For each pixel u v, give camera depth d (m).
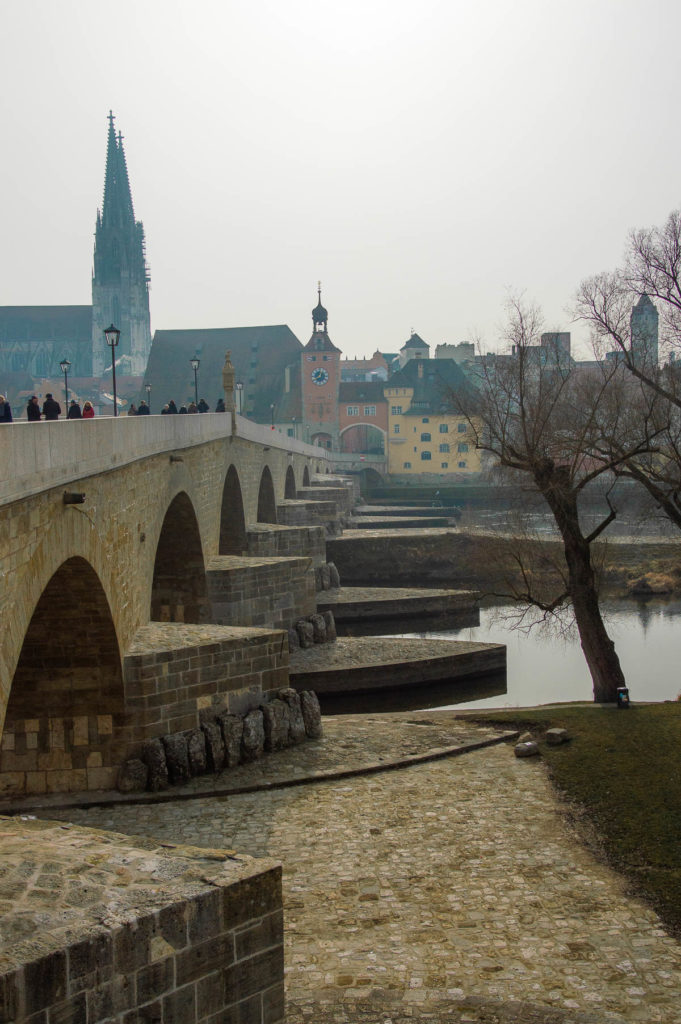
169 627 31.11
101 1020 10.94
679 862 22.25
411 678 48.47
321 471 139.75
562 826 24.97
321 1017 15.93
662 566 78.62
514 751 31.09
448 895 21.23
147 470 31.45
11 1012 10.14
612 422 41.47
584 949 18.81
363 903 20.89
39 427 18.11
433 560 87.50
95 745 27.09
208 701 29.33
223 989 12.16
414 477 177.00
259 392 190.12
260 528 62.00
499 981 17.61
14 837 13.91
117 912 11.43
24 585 17.75
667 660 54.84
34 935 10.84
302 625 49.75
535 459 39.78
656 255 38.56
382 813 26.06
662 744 29.88
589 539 39.56
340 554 86.94
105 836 14.05
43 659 26.47
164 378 193.38
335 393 178.88
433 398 177.75
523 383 41.50
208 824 25.33
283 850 23.69
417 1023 15.70
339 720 34.97
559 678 51.81
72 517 21.31
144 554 31.06
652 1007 16.72
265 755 30.42
